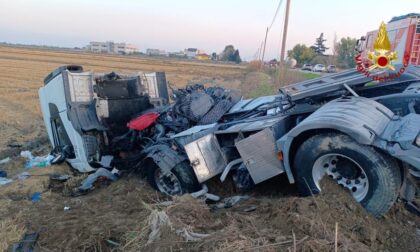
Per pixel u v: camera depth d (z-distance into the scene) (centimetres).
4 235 457
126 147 719
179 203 431
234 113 634
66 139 784
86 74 756
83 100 746
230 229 359
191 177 547
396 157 370
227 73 4962
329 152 405
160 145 588
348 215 379
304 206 386
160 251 344
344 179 415
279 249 321
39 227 478
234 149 534
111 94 773
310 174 421
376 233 368
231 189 551
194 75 4312
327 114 418
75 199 590
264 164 468
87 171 729
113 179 674
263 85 2166
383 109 434
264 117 545
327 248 319
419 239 379
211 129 552
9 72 3750
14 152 1017
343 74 539
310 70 4612
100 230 436
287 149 438
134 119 719
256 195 517
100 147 729
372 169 384
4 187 662
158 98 846
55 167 758
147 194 568
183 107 663
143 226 396
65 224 477
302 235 342
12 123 1428
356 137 380
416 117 404
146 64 6450
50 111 812
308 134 433
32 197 615
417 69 557
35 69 4181
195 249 334
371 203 389
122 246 385
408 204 441
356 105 430
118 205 535
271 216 398
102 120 754
